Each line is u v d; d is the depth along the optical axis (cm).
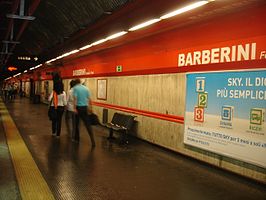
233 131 632
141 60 1029
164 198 502
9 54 2223
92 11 961
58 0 1120
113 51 1180
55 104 1034
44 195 490
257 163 579
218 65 679
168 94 877
